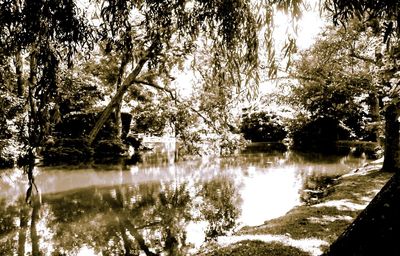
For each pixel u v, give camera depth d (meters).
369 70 15.02
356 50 14.73
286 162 23.81
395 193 2.49
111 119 25.39
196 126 12.77
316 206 10.53
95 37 3.83
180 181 18.09
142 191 15.98
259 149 32.75
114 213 12.54
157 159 26.89
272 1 4.23
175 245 9.37
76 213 12.61
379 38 12.15
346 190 12.62
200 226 10.96
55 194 15.53
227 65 5.01
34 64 3.96
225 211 12.53
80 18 3.66
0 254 8.91
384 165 16.12
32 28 3.52
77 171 21.00
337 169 20.34
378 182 13.65
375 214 2.53
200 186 16.78
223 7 4.21
